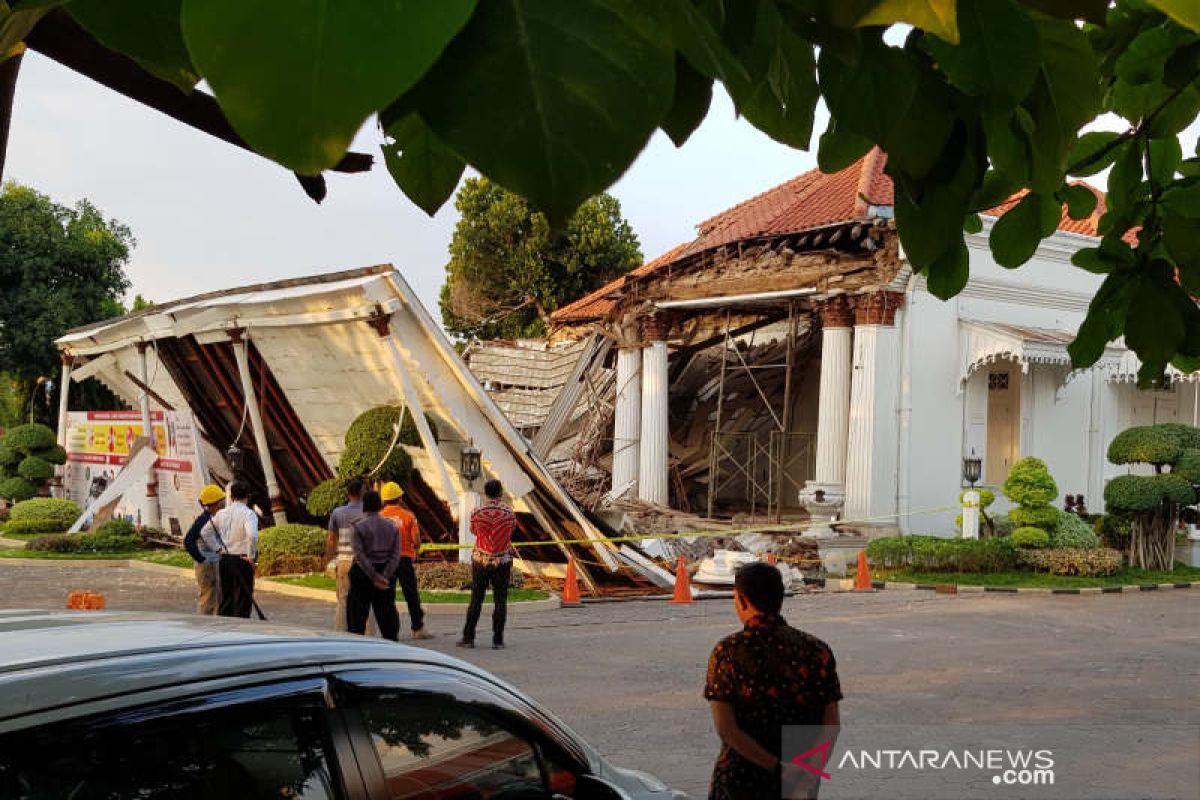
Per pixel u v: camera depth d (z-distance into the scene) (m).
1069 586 17.55
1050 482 19.14
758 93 0.96
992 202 1.52
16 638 2.30
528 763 2.88
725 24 0.86
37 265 37.06
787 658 3.59
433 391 16.02
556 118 0.55
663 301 23.94
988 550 18.73
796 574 17.91
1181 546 21.31
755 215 26.41
